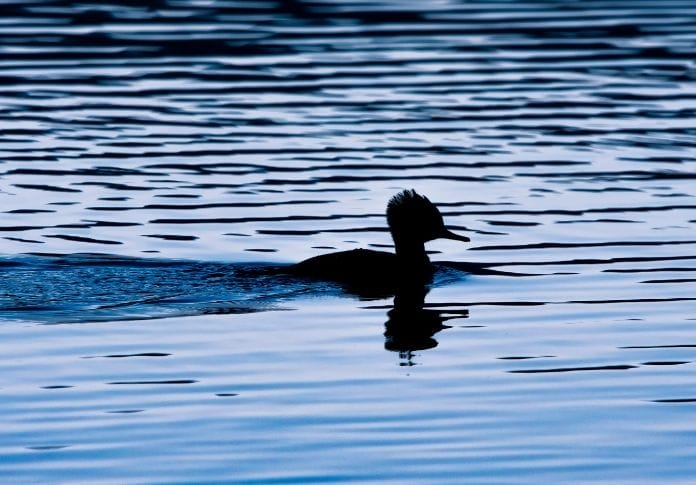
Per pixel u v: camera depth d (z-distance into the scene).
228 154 25.80
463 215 22.36
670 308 17.78
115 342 16.20
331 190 23.61
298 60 33.84
